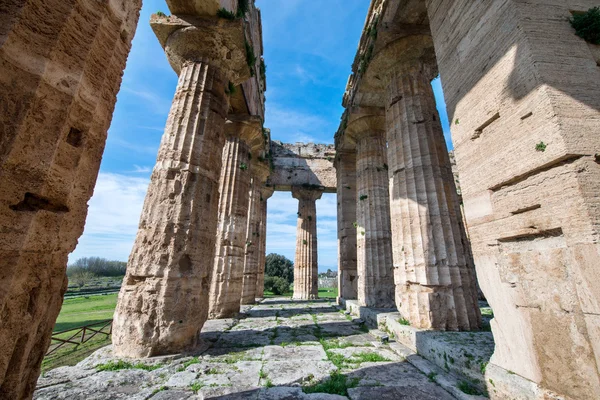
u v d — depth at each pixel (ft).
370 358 18.98
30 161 6.55
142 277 20.45
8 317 6.11
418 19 27.45
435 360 16.92
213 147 25.30
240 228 41.60
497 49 13.37
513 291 12.03
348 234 53.93
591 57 11.65
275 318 36.94
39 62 6.84
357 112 42.22
